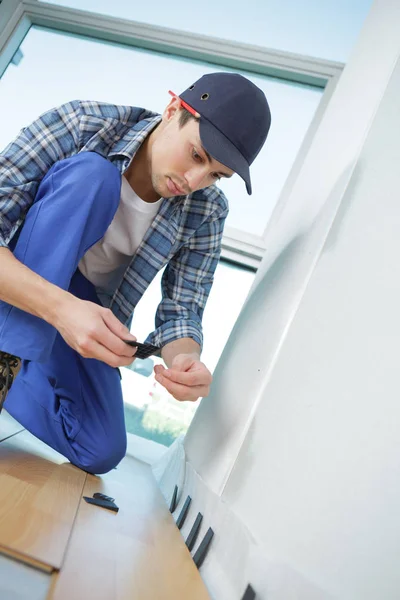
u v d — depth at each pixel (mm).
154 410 2264
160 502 1427
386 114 1089
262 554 764
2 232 1152
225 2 2551
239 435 1055
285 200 2346
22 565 585
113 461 1441
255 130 1244
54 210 1122
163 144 1260
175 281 1597
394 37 1395
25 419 1455
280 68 2443
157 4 2582
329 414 824
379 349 818
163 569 804
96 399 1426
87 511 944
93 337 996
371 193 1017
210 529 995
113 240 1422
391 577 600
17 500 811
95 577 635
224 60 2502
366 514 672
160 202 1425
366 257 955
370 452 721
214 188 1544
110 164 1203
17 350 1032
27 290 1014
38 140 1231
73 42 2592
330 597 644
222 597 810
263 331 1195
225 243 2354
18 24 2592
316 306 985
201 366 1242
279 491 830
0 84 2541
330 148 1422
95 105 1308
